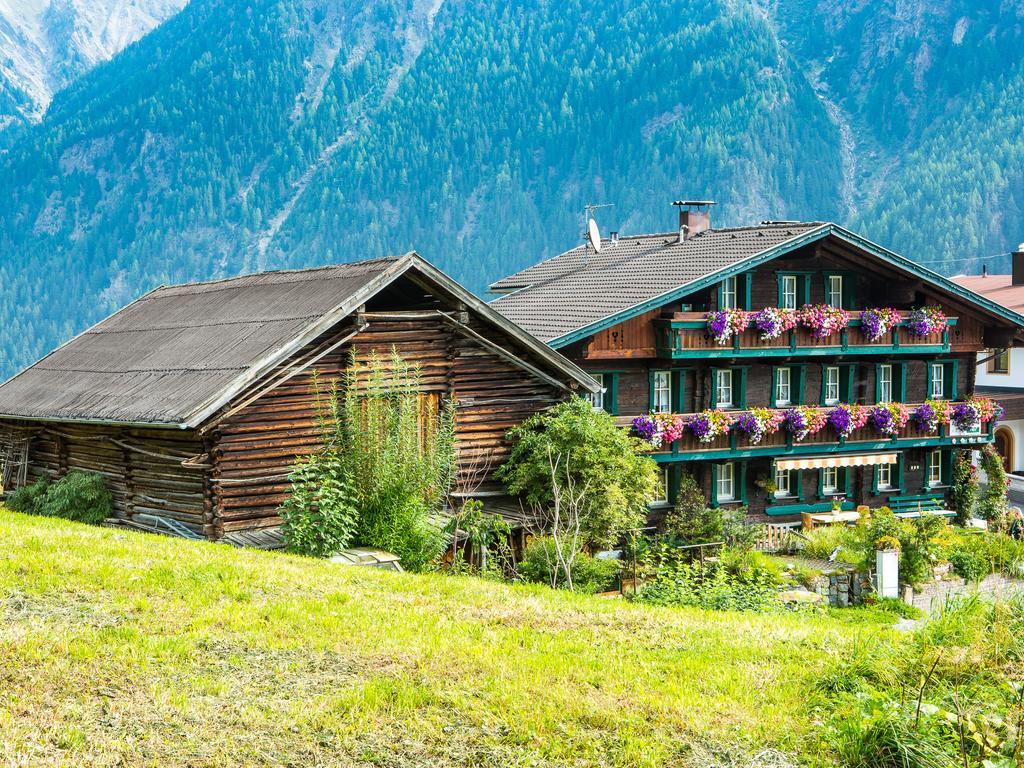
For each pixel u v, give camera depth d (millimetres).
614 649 12469
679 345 30531
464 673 11188
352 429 21203
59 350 28750
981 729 9734
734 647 12867
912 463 36469
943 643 12336
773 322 31594
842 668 11812
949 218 167750
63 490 23266
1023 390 47156
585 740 9914
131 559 14531
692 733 10219
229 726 9641
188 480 21750
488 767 9383
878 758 9688
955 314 35719
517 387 25078
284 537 20312
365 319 22578
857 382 35281
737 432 31875
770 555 29312
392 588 14578
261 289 26031
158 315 27969
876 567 24562
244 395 21172
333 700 10266
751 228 35000
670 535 28656
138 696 10008
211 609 12547
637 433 30078
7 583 12758
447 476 23094
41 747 8867
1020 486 44094
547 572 20125
